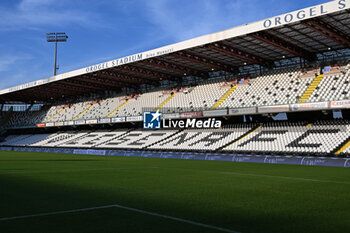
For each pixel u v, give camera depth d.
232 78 47.84
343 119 36.78
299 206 9.37
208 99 47.00
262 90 42.09
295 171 21.45
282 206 9.35
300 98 36.84
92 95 70.75
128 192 12.00
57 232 6.54
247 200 10.34
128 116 53.09
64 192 11.98
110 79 58.16
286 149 34.84
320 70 39.25
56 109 75.00
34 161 31.09
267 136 38.72
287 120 41.72
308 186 13.99
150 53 40.31
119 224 7.17
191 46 35.97
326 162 26.59
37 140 69.06
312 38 33.97
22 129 79.94
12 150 62.50
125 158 37.25
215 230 6.71
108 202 9.90
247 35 31.48
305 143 34.44
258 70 45.75
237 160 32.78
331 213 8.44
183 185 14.12
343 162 25.50
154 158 37.56
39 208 8.97
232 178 17.16
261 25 29.97
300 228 6.93
